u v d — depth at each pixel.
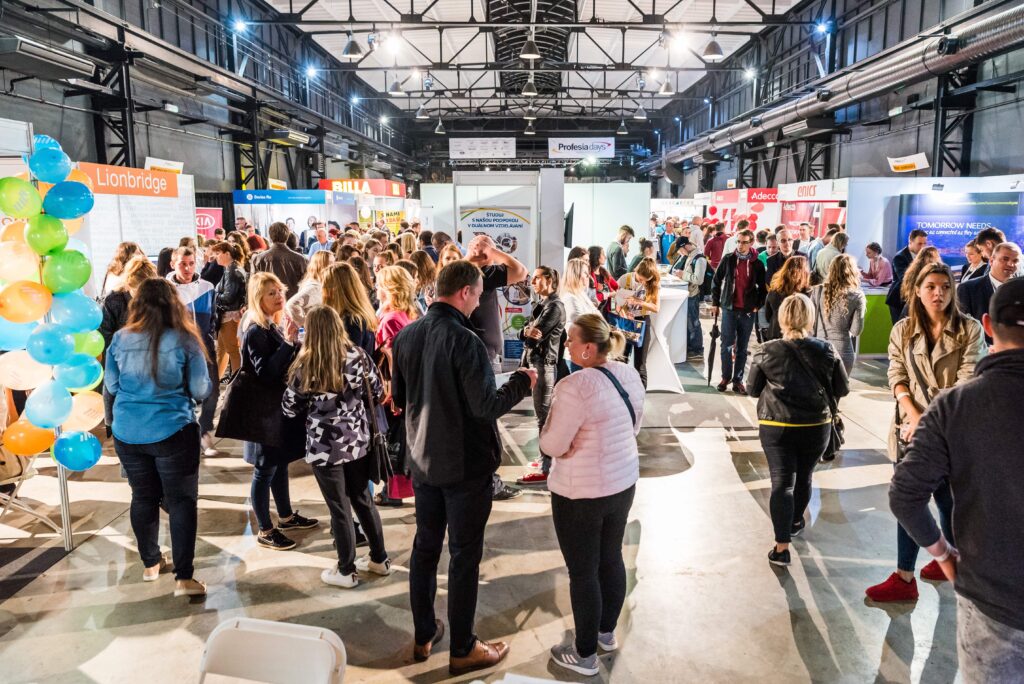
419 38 19.08
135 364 3.01
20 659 2.82
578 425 2.53
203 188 14.66
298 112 17.81
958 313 2.92
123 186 7.01
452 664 2.72
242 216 13.48
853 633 2.94
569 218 8.28
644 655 2.81
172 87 11.70
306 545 3.80
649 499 4.35
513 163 38.00
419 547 2.73
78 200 3.38
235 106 15.60
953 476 1.58
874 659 2.77
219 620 3.08
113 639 2.95
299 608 3.17
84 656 2.84
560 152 26.05
